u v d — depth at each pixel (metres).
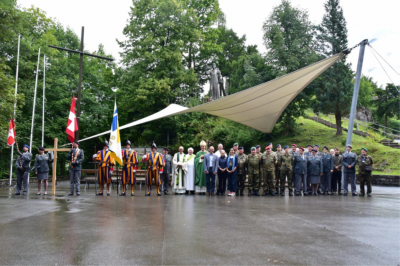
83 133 32.75
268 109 17.53
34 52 24.69
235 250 3.96
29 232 4.94
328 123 35.25
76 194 11.98
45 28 27.19
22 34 23.86
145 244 4.23
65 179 29.11
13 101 15.86
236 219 6.30
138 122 17.83
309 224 5.80
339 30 29.34
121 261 3.48
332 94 28.80
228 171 12.54
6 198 10.46
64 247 4.05
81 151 12.09
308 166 13.41
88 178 17.12
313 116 40.50
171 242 4.36
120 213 7.00
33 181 23.34
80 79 16.27
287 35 30.22
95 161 12.12
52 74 28.23
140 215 6.72
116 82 32.59
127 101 31.06
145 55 28.84
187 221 6.01
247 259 3.59
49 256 3.65
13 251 3.85
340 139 28.62
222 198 11.26
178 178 13.30
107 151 11.94
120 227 5.37
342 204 9.34
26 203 8.87
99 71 35.97
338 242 4.42
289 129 31.23
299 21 29.81
